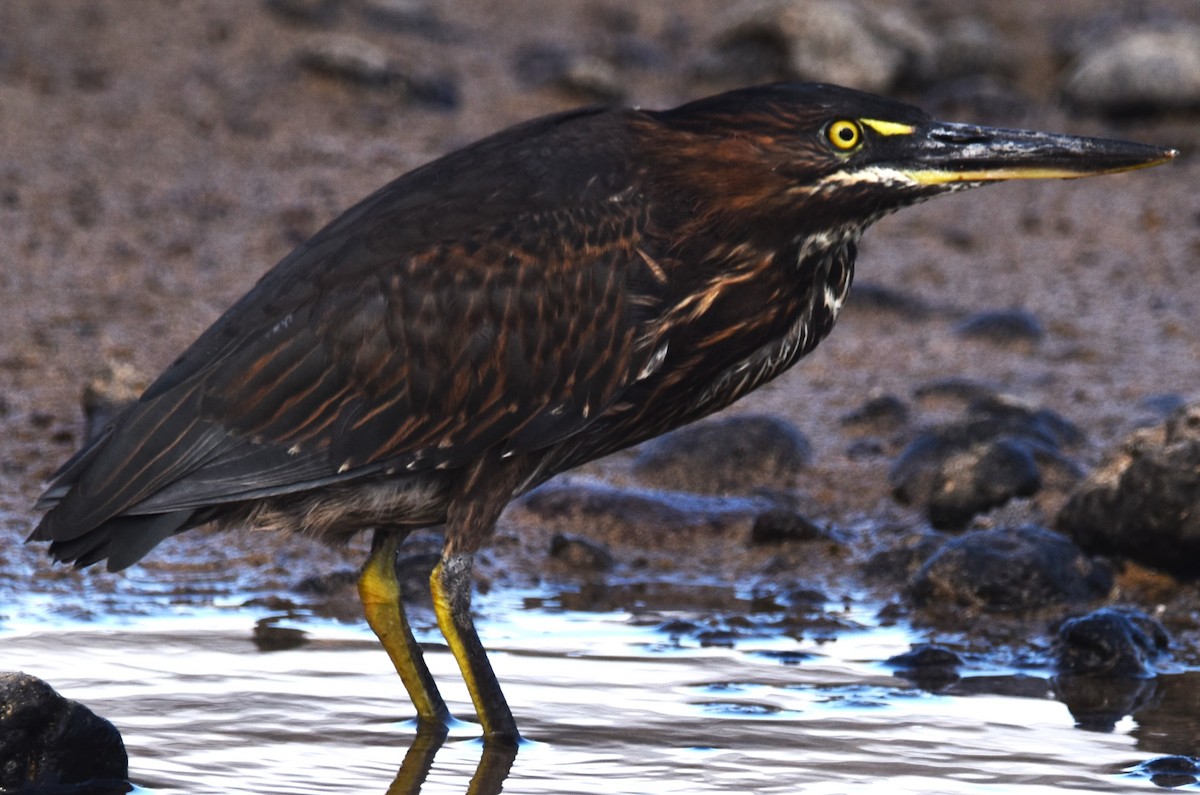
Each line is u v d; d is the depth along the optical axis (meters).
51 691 8.36
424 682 9.38
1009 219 21.12
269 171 20.78
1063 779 8.58
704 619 11.37
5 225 18.45
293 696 9.66
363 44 23.75
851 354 16.95
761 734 9.19
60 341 16.06
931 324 17.77
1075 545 12.03
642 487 13.88
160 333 16.38
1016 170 8.98
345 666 10.23
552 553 12.48
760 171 8.91
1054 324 17.81
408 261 8.80
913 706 9.73
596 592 11.93
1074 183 22.42
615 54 25.73
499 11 27.95
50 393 15.03
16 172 19.80
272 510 9.06
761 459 14.07
